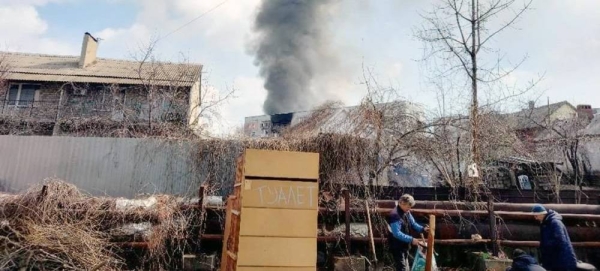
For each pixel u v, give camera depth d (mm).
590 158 15312
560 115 22312
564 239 4605
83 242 5344
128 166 9219
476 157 8984
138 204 6316
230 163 8656
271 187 2627
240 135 9219
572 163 13180
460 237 6855
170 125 11781
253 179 2609
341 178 7859
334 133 8164
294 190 2666
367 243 6844
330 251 6730
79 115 17641
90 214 5918
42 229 5309
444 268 6672
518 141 11148
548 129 15328
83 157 9398
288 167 2691
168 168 8961
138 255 6047
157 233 6105
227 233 3422
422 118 9289
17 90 19234
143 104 18094
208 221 6574
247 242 2512
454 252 6906
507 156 10875
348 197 6773
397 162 8812
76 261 5191
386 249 6828
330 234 6727
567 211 7340
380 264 6711
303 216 2641
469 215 6926
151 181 8977
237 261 2486
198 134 9984
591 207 7477
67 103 18641
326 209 7000
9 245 5219
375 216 7000
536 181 10836
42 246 5090
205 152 8766
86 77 19250
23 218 5496
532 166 11008
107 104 18625
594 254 7059
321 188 7742
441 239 6793
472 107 9727
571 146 13469
